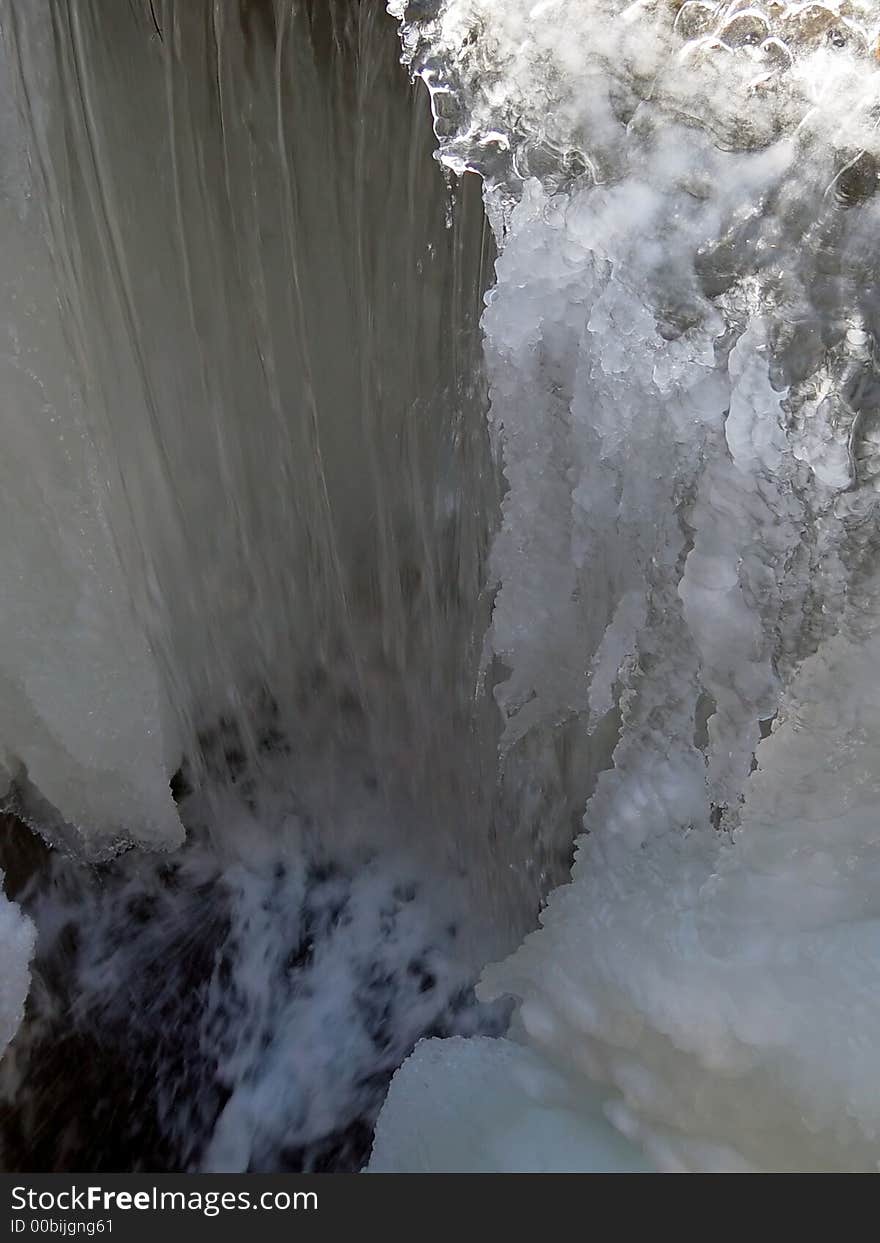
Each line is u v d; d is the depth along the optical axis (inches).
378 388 90.7
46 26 69.4
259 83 81.6
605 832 73.6
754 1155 59.5
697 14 54.3
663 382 59.6
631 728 71.8
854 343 56.2
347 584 98.4
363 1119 88.0
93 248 79.8
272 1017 93.6
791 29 53.6
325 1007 94.1
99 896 96.6
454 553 89.7
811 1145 57.3
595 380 61.7
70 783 89.0
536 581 72.7
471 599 88.3
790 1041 57.5
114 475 84.3
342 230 87.0
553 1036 69.8
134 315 85.0
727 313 57.5
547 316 61.9
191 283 87.6
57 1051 88.8
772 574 61.5
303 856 102.0
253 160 84.0
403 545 95.0
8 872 93.7
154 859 99.7
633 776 72.3
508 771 87.3
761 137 55.2
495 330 63.2
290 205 85.7
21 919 82.4
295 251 87.5
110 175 79.4
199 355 90.2
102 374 83.0
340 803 103.7
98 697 83.6
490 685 87.0
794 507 59.5
